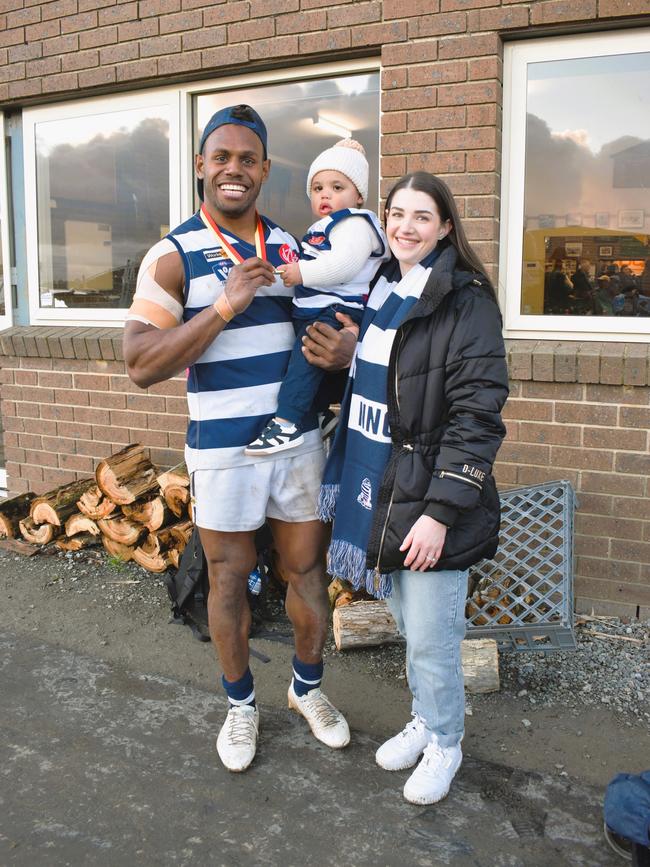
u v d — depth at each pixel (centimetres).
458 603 231
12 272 530
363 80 405
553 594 351
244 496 247
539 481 369
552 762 267
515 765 265
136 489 421
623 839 221
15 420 519
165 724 290
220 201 234
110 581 423
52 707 302
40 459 513
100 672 329
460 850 226
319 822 238
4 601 402
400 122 378
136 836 233
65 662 338
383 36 376
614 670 323
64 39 464
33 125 504
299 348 242
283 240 253
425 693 239
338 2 384
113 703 305
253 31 405
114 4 443
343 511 240
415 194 221
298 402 241
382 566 226
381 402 229
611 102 359
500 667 327
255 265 222
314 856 225
